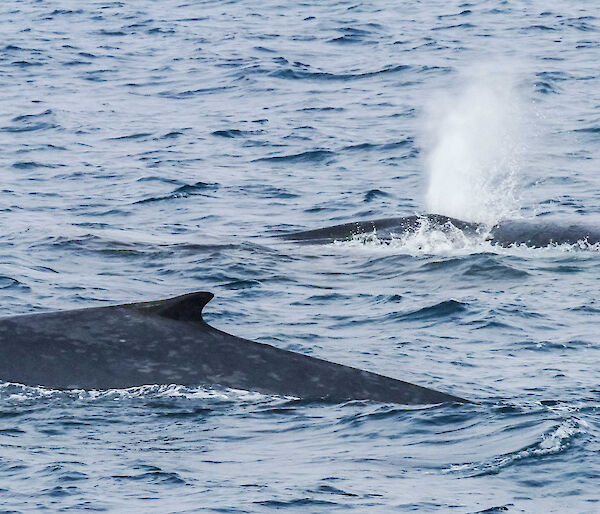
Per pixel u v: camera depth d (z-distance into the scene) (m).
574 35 189.00
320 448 44.62
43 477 42.22
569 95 149.12
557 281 77.31
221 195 106.69
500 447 44.50
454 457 43.81
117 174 114.31
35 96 153.38
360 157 122.00
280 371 48.78
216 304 70.88
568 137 128.62
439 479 41.94
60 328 49.16
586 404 51.62
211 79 163.62
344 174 115.38
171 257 82.69
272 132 133.50
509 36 189.25
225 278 77.69
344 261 84.00
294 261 83.50
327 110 145.00
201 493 40.72
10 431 45.72
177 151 124.56
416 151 123.75
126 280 76.81
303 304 71.69
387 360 59.50
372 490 40.84
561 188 108.56
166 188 108.50
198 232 93.44
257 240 90.56
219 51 182.12
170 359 48.41
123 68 171.75
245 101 150.88
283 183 111.56
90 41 192.12
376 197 105.81
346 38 190.50
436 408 48.16
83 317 49.69
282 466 43.09
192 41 191.12
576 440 45.06
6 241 86.12
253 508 39.38
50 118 140.12
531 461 43.28
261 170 116.81
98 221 96.56
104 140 130.12
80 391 47.72
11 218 95.88
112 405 47.22
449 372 57.38
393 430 46.00
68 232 88.62
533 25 197.88
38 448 44.50
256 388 48.19
